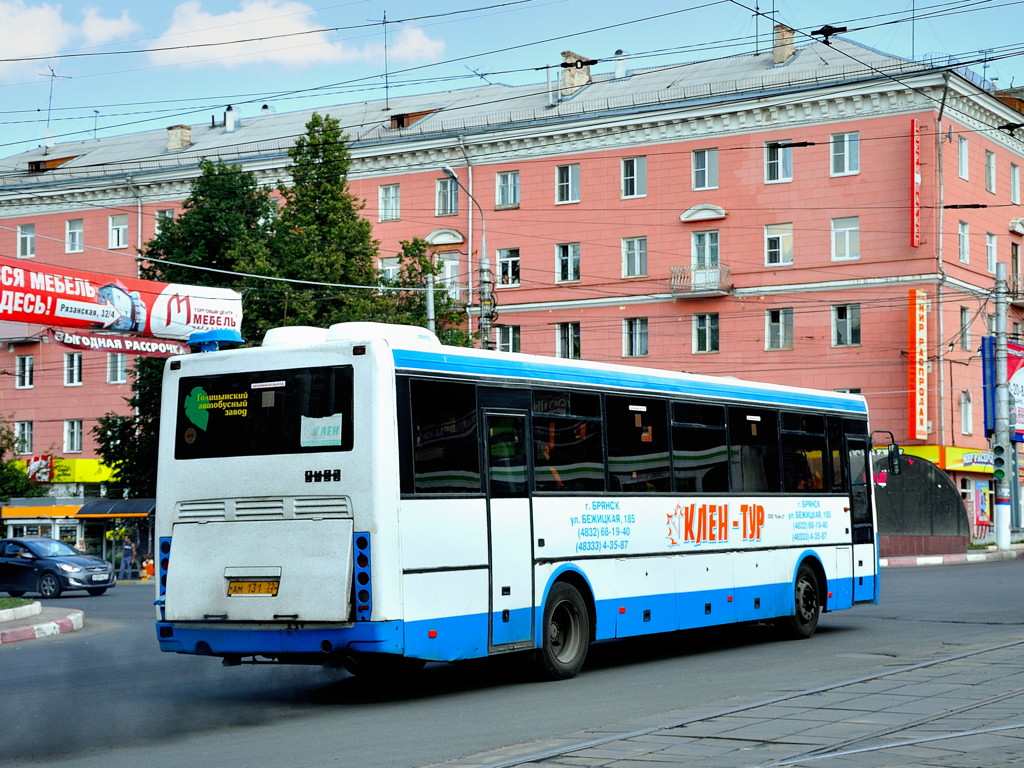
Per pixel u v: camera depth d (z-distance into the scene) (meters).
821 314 54.62
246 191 50.12
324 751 10.48
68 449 69.75
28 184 70.44
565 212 59.72
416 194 62.84
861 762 9.19
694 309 57.16
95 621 25.98
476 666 16.48
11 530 58.56
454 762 9.70
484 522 13.72
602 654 17.78
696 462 17.19
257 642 12.95
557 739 10.60
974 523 55.16
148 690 14.78
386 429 12.71
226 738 11.32
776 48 58.06
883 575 33.16
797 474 19.33
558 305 59.88
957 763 9.06
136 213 68.25
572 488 15.05
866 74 53.28
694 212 56.78
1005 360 43.56
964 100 54.06
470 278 61.34
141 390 52.50
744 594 17.81
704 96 56.28
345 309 43.56
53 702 13.78
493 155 61.16
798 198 54.97
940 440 52.56
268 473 13.15
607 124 58.22
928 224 52.47
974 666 14.19
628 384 16.20
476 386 13.89
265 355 13.38
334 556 12.66
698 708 12.00
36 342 70.31
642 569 15.98
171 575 13.59
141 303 31.33
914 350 51.75
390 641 12.45
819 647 17.67
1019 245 59.94
